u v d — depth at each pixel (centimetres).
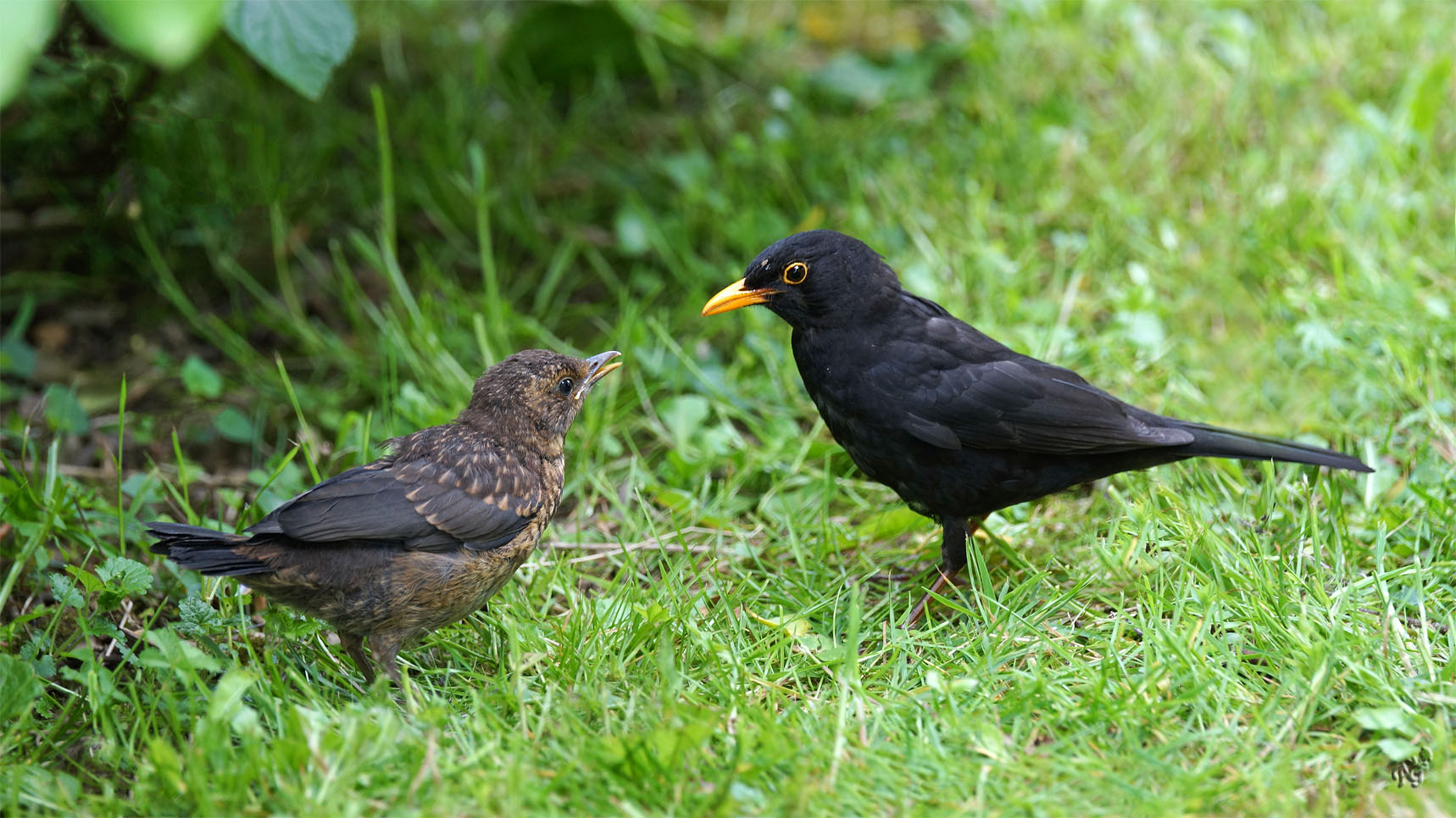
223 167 1277
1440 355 1051
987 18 1614
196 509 1023
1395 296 1109
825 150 1417
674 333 1216
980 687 730
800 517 986
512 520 781
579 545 944
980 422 855
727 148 1441
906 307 893
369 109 1471
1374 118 1328
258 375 1180
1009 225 1278
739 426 1130
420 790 637
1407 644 746
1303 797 638
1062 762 657
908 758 664
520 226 1336
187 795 638
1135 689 703
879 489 1023
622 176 1423
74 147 1173
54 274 1273
